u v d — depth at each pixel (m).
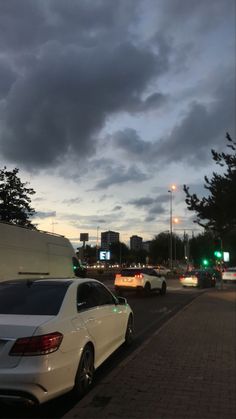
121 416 5.74
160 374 7.69
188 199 22.53
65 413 6.28
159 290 28.47
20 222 35.12
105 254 68.44
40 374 5.73
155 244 117.62
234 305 19.02
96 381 7.66
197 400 6.38
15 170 35.06
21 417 6.17
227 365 8.35
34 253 13.05
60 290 7.12
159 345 10.16
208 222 23.81
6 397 5.74
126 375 7.61
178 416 5.77
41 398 5.79
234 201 20.95
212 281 37.78
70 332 6.41
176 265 95.12
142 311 18.66
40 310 6.56
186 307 18.17
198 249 99.19
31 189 35.81
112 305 8.84
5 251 11.45
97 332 7.50
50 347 5.92
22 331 5.89
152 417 5.71
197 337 11.18
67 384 6.25
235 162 20.89
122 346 10.23
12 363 5.77
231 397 6.52
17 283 7.42
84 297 7.61
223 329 12.42
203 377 7.53
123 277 27.25
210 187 21.56
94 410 5.94
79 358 6.59
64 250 15.48
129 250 133.75
